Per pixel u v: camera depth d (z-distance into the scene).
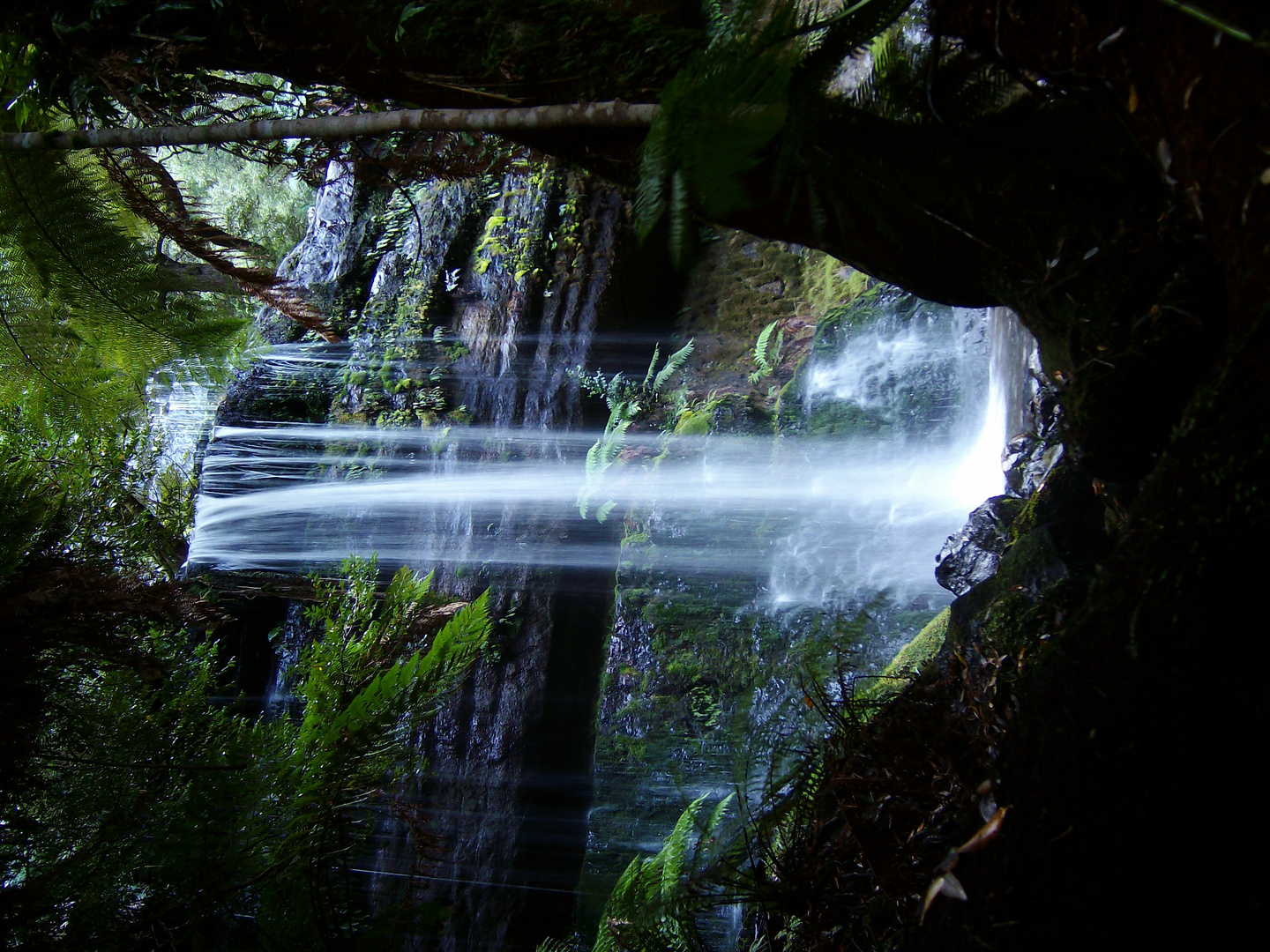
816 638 2.76
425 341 7.36
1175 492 0.97
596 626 6.40
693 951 2.32
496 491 6.71
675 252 1.03
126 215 2.07
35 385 2.24
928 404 5.71
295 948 2.18
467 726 5.86
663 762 5.50
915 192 1.55
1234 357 0.91
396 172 2.31
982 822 1.21
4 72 2.04
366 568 3.76
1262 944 0.88
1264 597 0.85
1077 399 1.61
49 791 2.29
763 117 0.98
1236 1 0.82
